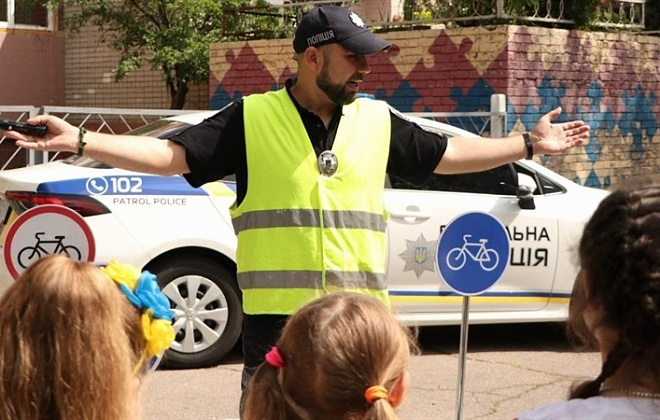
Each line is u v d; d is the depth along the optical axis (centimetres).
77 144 426
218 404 719
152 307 280
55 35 2019
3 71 1966
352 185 456
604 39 1280
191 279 799
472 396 750
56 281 261
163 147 444
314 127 458
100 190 777
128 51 1817
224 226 802
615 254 230
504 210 864
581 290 245
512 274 866
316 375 262
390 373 263
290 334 273
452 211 848
